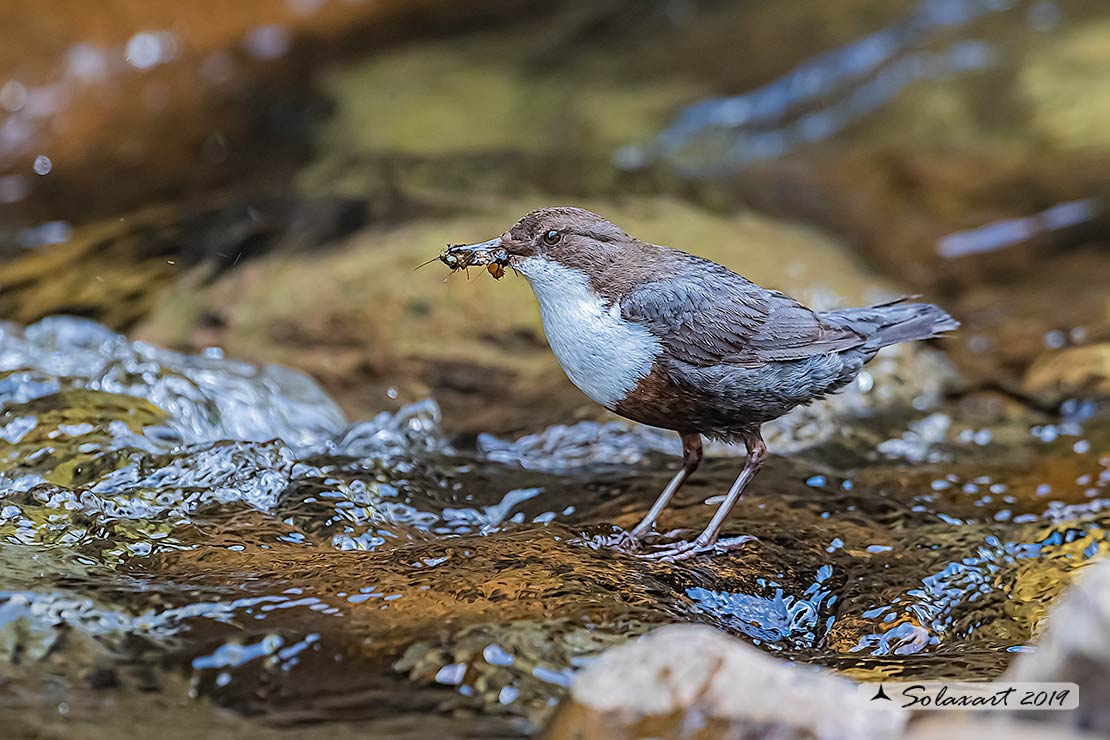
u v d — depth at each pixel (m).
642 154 16.77
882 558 7.77
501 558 7.27
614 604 6.71
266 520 7.96
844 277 13.28
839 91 18.22
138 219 14.28
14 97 16.64
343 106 17.80
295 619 6.52
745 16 20.23
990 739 5.14
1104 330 12.02
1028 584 7.65
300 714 5.87
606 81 18.70
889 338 8.23
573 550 7.49
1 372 9.49
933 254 14.52
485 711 5.88
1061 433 10.06
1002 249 14.55
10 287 12.35
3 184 15.55
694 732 5.31
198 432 9.25
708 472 9.29
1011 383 11.20
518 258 7.95
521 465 9.61
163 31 18.12
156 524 7.79
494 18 20.72
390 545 7.79
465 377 11.08
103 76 17.38
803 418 10.38
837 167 16.53
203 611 6.58
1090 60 17.97
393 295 11.91
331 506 8.23
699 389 7.82
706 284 7.88
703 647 5.64
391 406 10.57
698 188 15.72
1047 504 8.65
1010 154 16.33
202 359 10.67
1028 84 17.64
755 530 8.06
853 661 6.61
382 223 13.56
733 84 18.52
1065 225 14.83
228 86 18.00
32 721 5.77
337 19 19.86
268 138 16.88
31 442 8.55
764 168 16.61
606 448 9.86
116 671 6.12
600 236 7.93
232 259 12.90
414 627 6.43
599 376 7.96
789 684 5.47
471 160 16.02
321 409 10.21
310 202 14.36
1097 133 16.38
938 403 11.03
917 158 16.52
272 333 11.54
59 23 17.34
